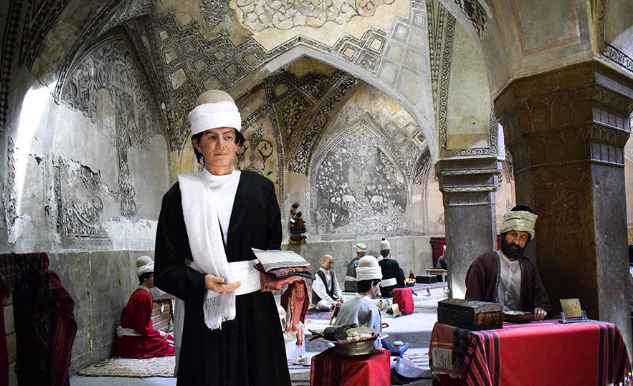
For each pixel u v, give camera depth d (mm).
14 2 3670
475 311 2756
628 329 3525
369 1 7418
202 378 1604
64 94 4797
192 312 1662
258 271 1710
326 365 3227
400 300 7016
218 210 1689
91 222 5266
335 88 10188
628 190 10930
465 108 7086
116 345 5414
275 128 10438
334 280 8094
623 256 3561
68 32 4285
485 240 7316
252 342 1646
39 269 3359
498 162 7301
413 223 13133
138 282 6246
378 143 12477
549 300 3244
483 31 4055
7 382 2832
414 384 3912
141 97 6934
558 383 2674
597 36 3332
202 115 1679
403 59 7609
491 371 2602
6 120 3768
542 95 3520
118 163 6039
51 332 3268
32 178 4152
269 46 7812
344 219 11789
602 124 3430
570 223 3432
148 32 6664
